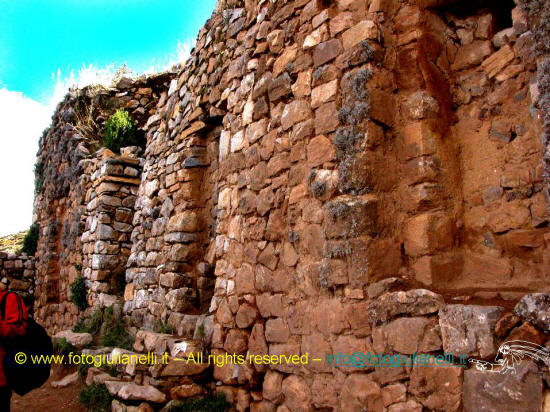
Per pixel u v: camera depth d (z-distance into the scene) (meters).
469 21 3.56
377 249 3.09
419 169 3.19
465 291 2.94
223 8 6.17
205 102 6.00
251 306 4.12
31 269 12.96
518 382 2.22
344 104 3.44
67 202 10.98
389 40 3.46
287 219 3.87
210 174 6.15
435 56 3.47
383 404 2.79
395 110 3.38
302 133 3.80
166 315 5.79
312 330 3.40
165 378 4.27
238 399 4.02
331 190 3.41
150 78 11.37
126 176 8.95
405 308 2.78
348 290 3.15
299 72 3.96
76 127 11.30
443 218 3.14
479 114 3.33
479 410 2.33
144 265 6.88
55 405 4.97
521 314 2.30
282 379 3.62
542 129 2.51
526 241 2.92
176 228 6.09
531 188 2.95
